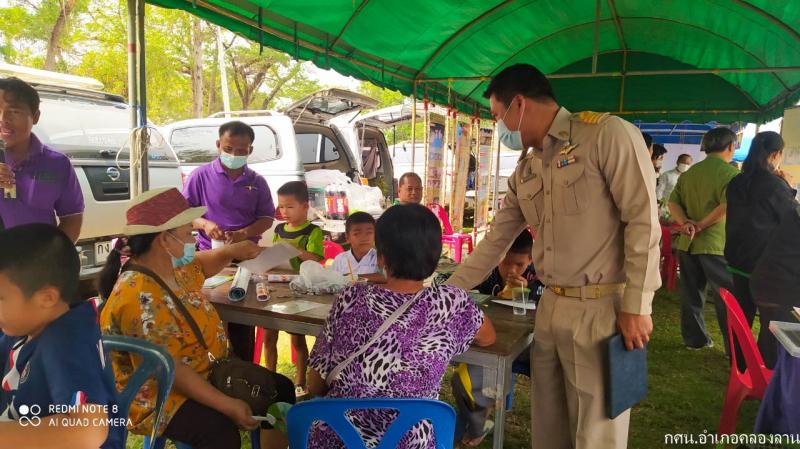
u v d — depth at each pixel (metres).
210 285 2.70
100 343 1.28
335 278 2.65
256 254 2.53
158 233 1.89
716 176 4.02
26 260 1.16
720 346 4.51
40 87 4.10
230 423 1.90
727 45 5.91
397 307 1.52
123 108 4.64
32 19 12.73
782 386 1.92
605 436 1.90
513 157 14.52
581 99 8.05
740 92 7.45
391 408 1.45
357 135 8.73
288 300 2.48
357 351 1.51
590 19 5.81
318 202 6.84
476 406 2.29
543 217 1.98
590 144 1.80
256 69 22.20
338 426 1.47
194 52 17.23
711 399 3.46
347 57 4.39
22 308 1.18
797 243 2.60
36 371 1.19
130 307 1.81
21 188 2.48
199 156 6.50
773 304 2.69
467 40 5.31
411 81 5.55
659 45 6.92
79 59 15.34
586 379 1.88
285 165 6.11
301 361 3.39
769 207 3.19
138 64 2.82
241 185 3.48
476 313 1.65
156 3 2.85
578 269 1.87
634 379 1.85
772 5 4.31
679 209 4.37
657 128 10.16
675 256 6.63
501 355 1.89
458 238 6.70
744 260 3.33
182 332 1.91
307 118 8.44
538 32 5.89
